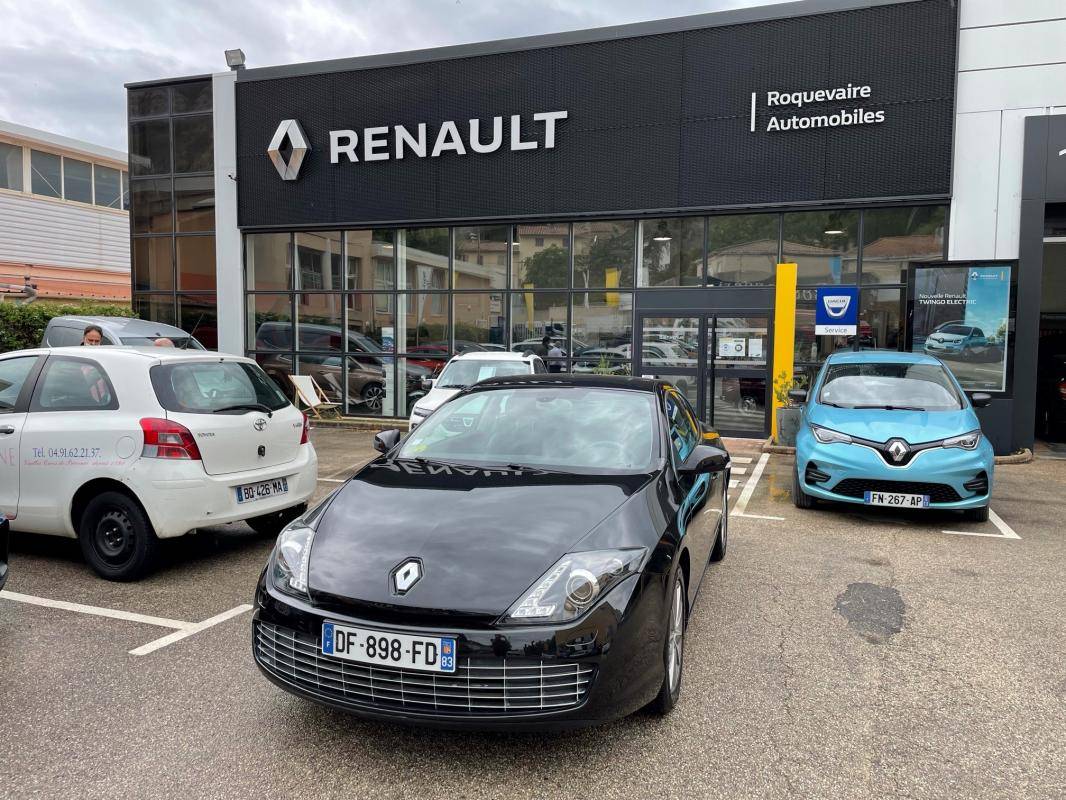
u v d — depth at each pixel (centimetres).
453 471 369
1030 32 1055
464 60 1307
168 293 1552
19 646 392
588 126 1247
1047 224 1103
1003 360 1031
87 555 498
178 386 496
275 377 1486
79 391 505
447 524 307
